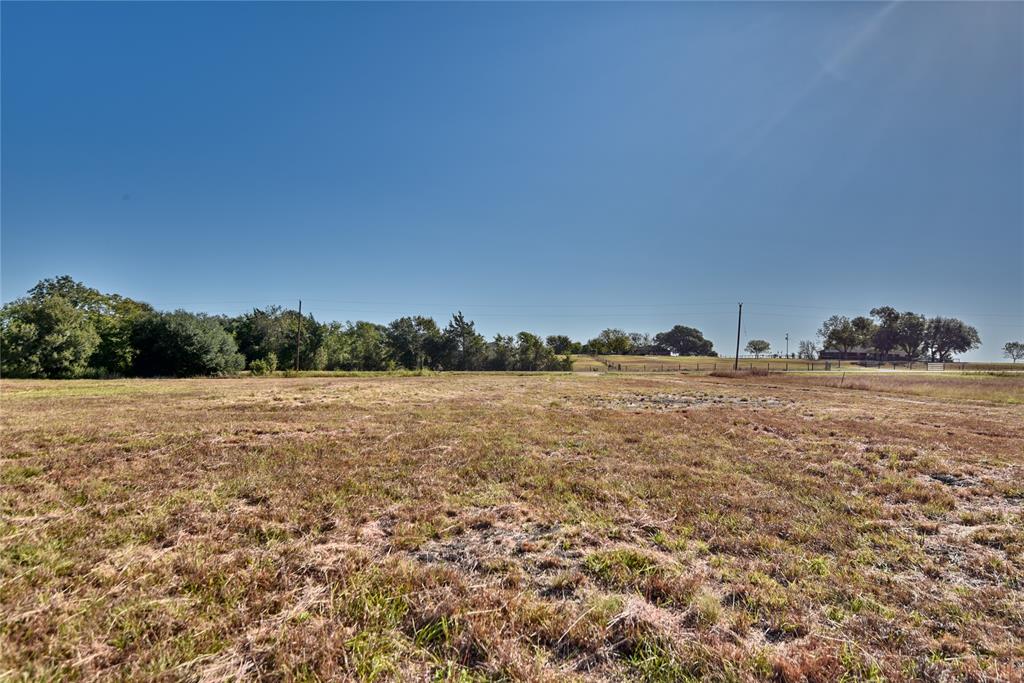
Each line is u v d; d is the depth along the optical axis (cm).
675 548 357
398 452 688
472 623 242
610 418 1077
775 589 288
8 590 269
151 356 3306
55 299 2986
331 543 354
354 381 2655
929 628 247
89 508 425
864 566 327
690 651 223
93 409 1166
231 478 535
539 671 208
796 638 238
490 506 455
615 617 252
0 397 1464
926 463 641
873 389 2192
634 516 428
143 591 272
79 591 272
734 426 973
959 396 1800
